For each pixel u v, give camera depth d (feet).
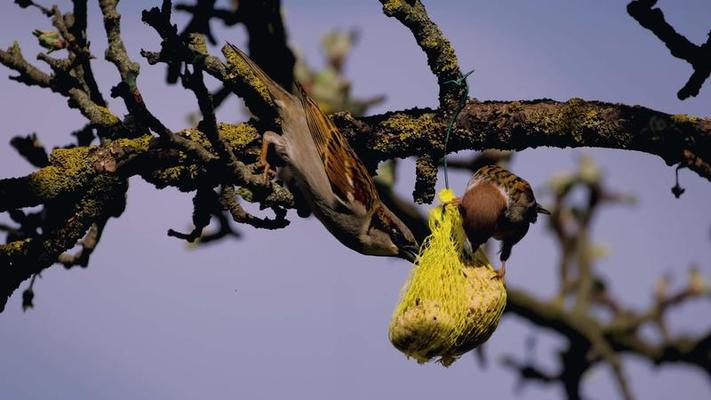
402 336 30.42
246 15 33.17
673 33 30.53
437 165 33.04
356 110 36.88
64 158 32.14
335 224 34.19
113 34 29.48
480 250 33.60
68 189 32.04
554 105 31.91
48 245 32.71
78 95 32.27
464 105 32.14
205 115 28.76
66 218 32.83
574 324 43.50
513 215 34.42
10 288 32.83
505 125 32.01
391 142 33.09
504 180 34.78
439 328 30.09
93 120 32.27
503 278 31.78
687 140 30.45
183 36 30.78
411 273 31.24
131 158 31.65
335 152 32.99
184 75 28.30
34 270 32.94
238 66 33.19
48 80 32.04
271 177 32.45
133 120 32.32
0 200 31.76
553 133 31.65
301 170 33.22
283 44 33.55
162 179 32.04
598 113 31.30
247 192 33.40
